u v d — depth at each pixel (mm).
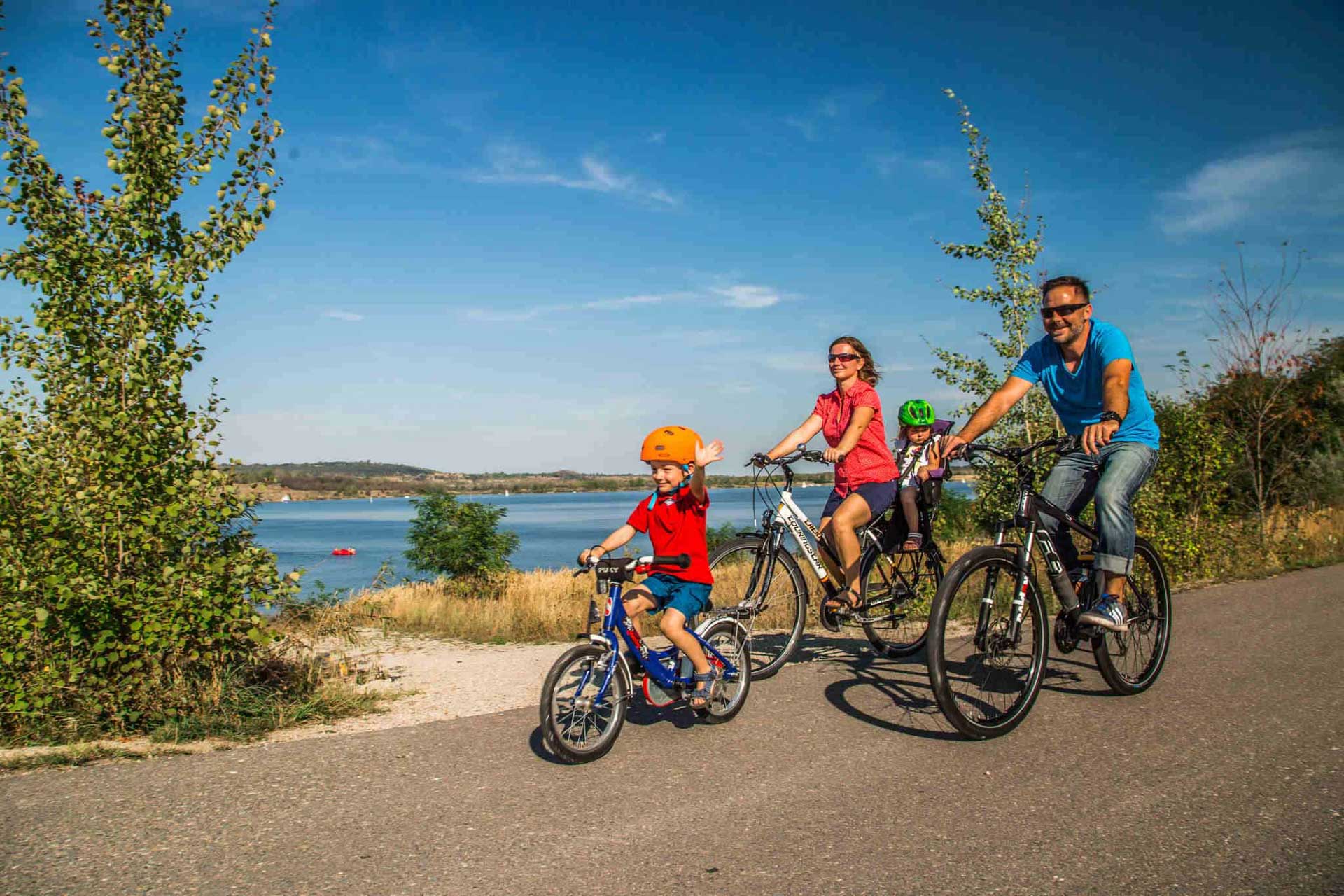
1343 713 4512
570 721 4219
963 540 9750
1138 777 3691
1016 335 9719
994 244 9844
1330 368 16547
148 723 4977
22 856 3119
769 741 4363
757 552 6020
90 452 5230
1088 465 4930
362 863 3035
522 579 16172
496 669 7137
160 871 2994
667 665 4637
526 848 3145
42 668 4953
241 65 5664
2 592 5035
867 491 5770
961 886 2773
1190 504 10602
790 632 5965
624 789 3727
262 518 5730
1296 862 2869
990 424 5066
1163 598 5262
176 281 5523
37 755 4359
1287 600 8156
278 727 5000
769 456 5914
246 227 5645
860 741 4316
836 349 5883
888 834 3180
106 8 5488
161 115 5520
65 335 5395
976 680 4465
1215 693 4984
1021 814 3334
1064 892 2711
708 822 3342
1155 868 2855
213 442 5602
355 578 29125
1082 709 4762
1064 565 4965
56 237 5348
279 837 3264
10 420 5207
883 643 6254
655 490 4781
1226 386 13500
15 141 5219
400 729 4723
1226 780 3611
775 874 2885
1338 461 14852
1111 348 4734
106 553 5242
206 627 5164
